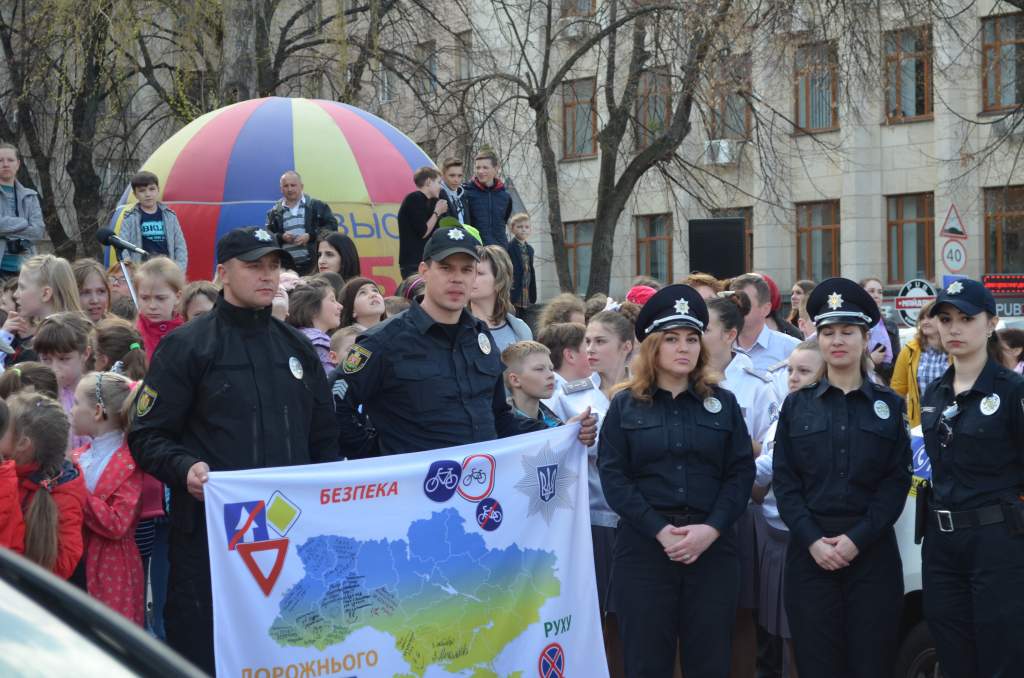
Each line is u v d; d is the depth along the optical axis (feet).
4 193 36.37
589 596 16.98
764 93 92.22
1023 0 71.31
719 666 17.12
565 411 20.59
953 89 94.58
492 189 41.09
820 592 17.43
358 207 48.39
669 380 17.67
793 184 104.17
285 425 14.89
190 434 14.70
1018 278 74.84
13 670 6.84
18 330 22.86
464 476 15.90
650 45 69.97
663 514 17.13
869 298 17.85
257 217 47.32
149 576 19.97
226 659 13.89
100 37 71.51
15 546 15.23
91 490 17.33
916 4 67.00
